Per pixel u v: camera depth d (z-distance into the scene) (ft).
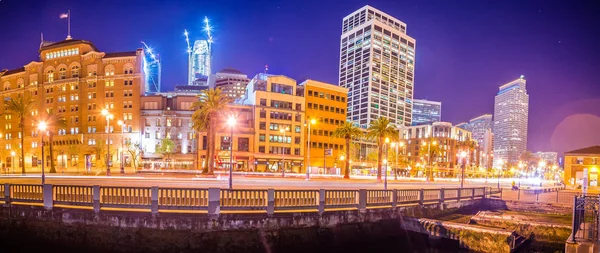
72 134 313.32
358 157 451.53
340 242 70.79
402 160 458.91
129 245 59.31
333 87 350.64
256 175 221.46
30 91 334.44
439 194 97.14
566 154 261.85
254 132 299.79
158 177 153.07
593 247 56.90
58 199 62.69
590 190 229.04
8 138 342.64
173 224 59.11
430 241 79.61
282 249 64.28
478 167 559.79
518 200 116.57
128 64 314.55
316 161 331.98
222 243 60.34
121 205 60.03
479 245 73.87
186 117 311.47
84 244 60.54
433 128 557.33
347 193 73.15
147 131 306.55
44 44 358.23
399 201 83.25
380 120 218.18
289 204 65.77
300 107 325.42
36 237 62.75
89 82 318.24
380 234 77.66
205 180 135.64
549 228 80.89
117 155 303.27
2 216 64.39
